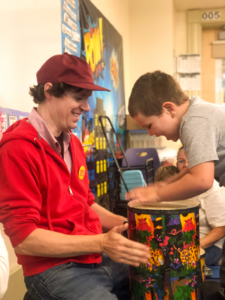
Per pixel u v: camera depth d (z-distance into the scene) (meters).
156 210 1.28
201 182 1.34
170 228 1.28
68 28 3.17
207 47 7.45
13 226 1.16
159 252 1.29
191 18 6.92
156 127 1.53
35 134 1.31
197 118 1.41
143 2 6.05
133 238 1.35
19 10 2.32
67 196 1.36
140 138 5.68
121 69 5.38
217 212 2.07
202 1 6.48
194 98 1.51
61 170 1.35
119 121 5.18
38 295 1.24
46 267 1.24
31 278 1.26
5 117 2.07
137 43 6.10
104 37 4.39
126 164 4.60
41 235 1.16
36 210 1.21
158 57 6.04
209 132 1.38
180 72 6.70
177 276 1.28
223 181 1.47
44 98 1.39
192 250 1.31
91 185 3.66
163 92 1.49
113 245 1.14
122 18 5.64
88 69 1.40
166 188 1.41
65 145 1.45
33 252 1.17
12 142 1.24
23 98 2.35
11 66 2.21
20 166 1.20
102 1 4.46
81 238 1.18
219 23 7.01
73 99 1.37
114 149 4.78
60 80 1.34
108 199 4.28
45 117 1.41
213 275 1.96
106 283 1.31
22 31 2.36
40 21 2.62
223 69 7.40
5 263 0.91
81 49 3.53
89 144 3.63
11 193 1.18
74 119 1.40
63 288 1.21
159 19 6.02
